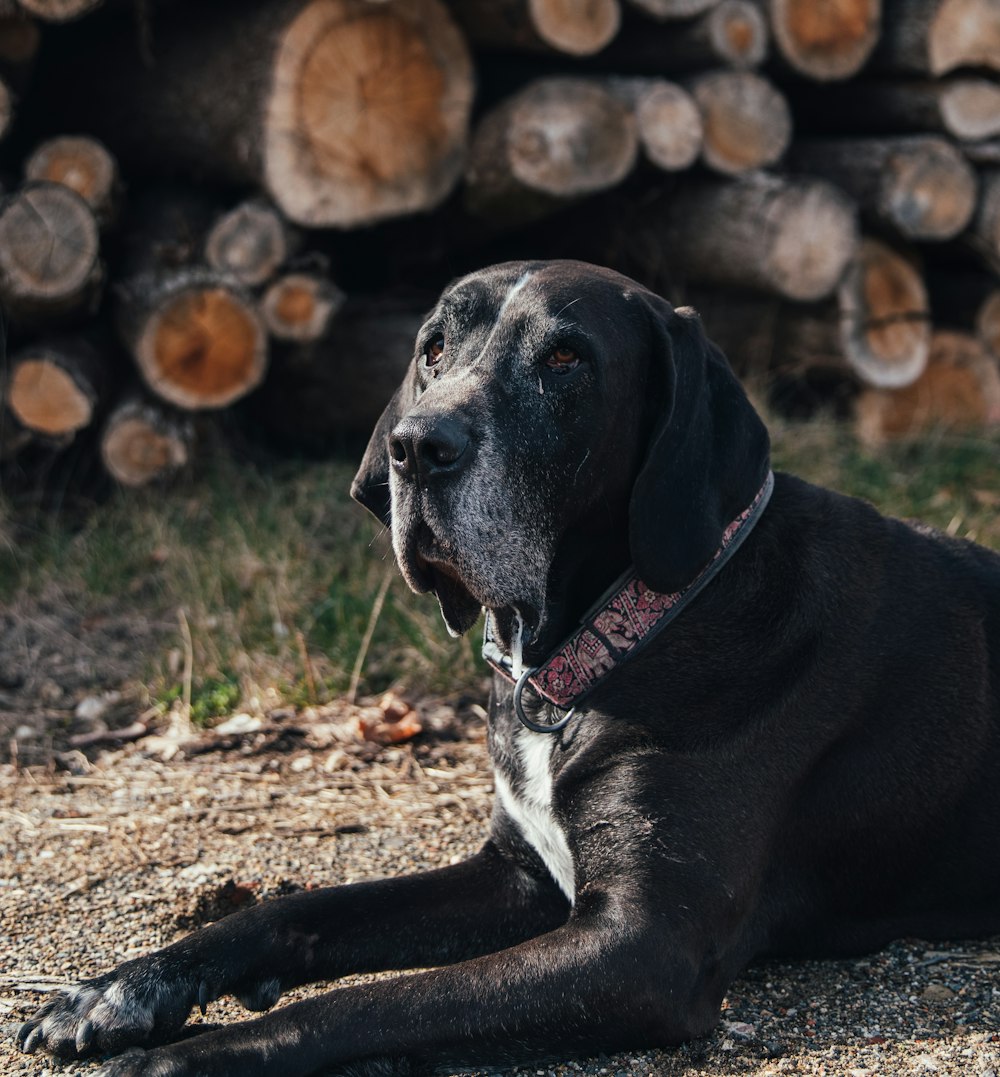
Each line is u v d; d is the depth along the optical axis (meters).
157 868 3.38
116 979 2.65
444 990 2.45
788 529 2.88
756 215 5.91
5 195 5.31
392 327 6.02
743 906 2.66
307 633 4.79
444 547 2.63
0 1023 2.71
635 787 2.66
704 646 2.76
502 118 5.57
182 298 5.49
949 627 2.93
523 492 2.67
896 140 6.27
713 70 5.95
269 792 3.87
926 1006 2.68
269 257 5.59
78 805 3.81
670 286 6.33
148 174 6.03
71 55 5.85
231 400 5.66
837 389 6.57
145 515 5.54
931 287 6.85
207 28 5.61
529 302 2.72
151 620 5.04
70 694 4.62
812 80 6.23
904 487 5.76
